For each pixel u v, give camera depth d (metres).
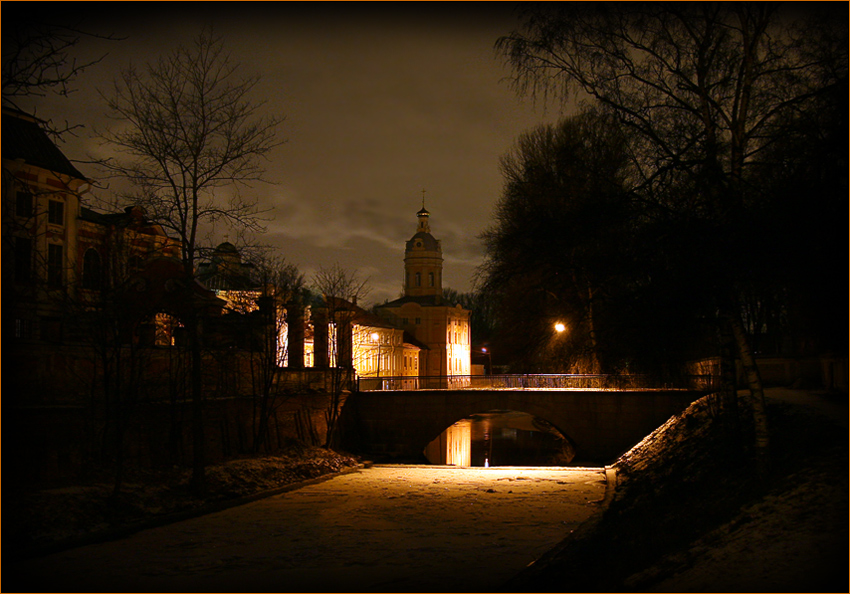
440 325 113.56
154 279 28.02
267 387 35.56
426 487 31.73
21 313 27.33
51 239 35.06
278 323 38.09
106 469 24.94
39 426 22.64
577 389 42.75
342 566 16.58
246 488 28.78
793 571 8.80
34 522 19.36
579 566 13.24
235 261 26.75
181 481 26.59
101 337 23.86
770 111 16.48
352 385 47.69
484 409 44.69
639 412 41.06
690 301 15.84
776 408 22.78
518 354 46.59
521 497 28.30
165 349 30.64
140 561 17.50
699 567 9.99
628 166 17.72
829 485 11.84
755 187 15.70
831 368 29.28
